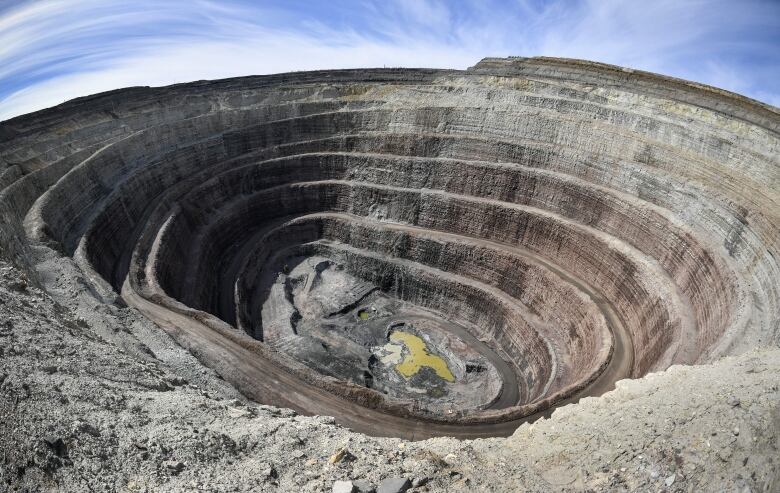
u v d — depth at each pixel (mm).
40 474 10320
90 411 12422
